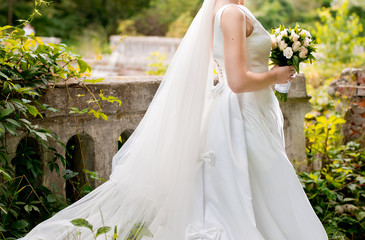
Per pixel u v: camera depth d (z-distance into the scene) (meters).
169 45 13.82
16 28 2.61
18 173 2.63
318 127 3.87
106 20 18.12
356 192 3.58
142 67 13.00
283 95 2.52
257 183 2.28
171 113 2.29
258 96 2.30
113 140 2.84
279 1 17.47
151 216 2.28
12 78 2.46
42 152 2.64
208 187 2.25
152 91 2.92
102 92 2.74
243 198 2.17
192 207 2.22
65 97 2.63
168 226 2.19
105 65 12.36
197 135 2.27
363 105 4.23
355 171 3.85
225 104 2.29
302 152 3.62
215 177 2.23
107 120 2.71
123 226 2.27
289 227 2.27
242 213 2.16
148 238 2.22
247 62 2.24
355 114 4.26
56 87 2.60
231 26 2.12
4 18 15.70
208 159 2.26
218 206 2.21
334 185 3.49
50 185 2.68
